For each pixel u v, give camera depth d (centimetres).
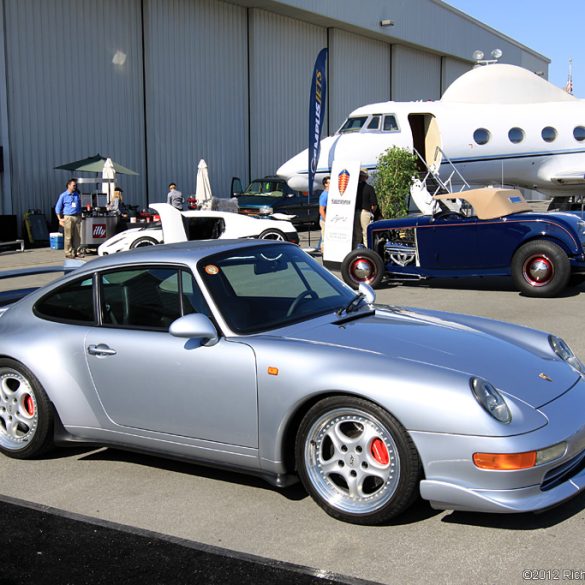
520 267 1015
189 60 2458
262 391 372
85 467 455
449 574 309
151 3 2308
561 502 333
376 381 342
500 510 322
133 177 2317
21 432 470
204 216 1427
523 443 322
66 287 463
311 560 326
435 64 3731
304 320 417
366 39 3219
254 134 2727
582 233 1002
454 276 1062
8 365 460
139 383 415
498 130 1942
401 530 350
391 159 1534
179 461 454
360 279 1126
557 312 905
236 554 334
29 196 2025
